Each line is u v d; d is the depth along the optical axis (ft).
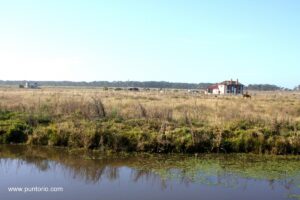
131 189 50.60
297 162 66.44
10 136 75.10
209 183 53.83
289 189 52.03
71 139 73.10
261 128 78.33
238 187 52.44
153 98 185.26
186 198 47.62
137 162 64.13
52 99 123.85
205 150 72.08
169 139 72.54
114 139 71.77
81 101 94.89
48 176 55.67
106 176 56.29
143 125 78.54
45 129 75.72
